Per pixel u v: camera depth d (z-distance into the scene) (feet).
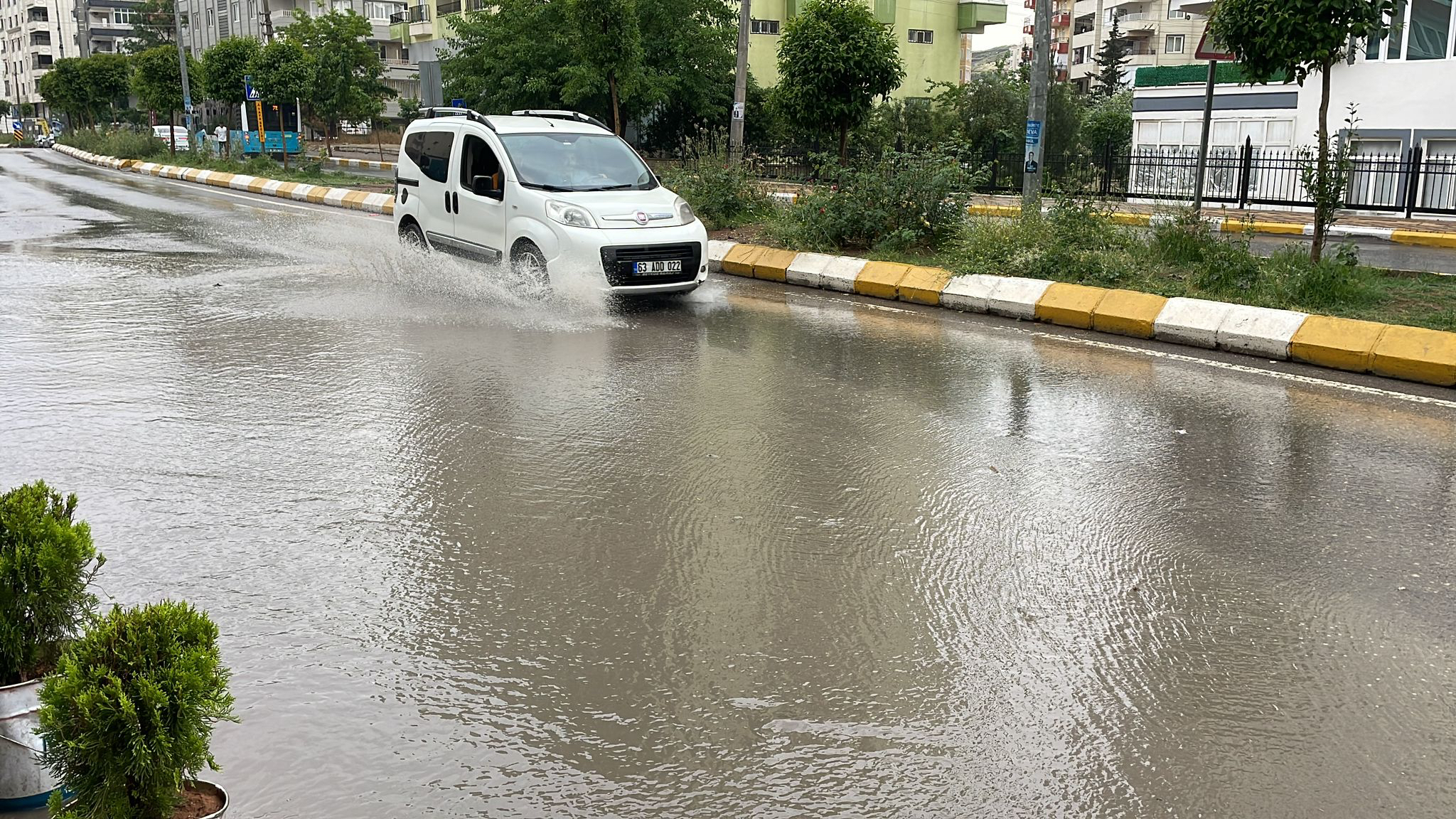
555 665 12.28
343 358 27.32
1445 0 71.87
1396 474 19.48
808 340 31.19
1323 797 10.09
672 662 12.39
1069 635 13.16
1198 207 42.88
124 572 14.32
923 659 12.52
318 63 113.70
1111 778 10.34
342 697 11.51
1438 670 12.44
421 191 41.96
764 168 100.12
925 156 47.16
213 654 8.28
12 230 57.77
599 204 35.27
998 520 16.93
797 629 13.20
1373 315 31.53
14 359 26.50
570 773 10.32
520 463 19.31
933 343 31.04
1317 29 33.63
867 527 16.53
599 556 15.28
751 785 10.17
